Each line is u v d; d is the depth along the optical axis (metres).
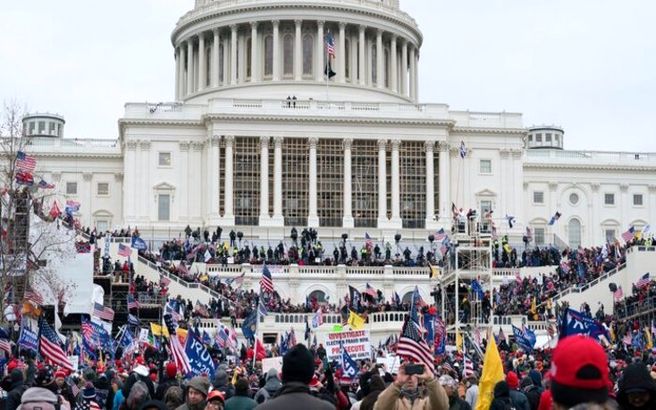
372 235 147.88
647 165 170.75
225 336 77.25
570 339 12.02
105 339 60.56
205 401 21.88
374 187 150.75
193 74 180.38
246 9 172.62
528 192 169.62
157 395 30.55
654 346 73.25
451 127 153.00
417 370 19.72
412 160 151.75
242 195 149.00
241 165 149.25
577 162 169.88
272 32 173.00
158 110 152.00
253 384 42.94
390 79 179.12
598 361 11.75
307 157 150.00
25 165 78.75
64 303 81.81
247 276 122.25
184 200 151.12
